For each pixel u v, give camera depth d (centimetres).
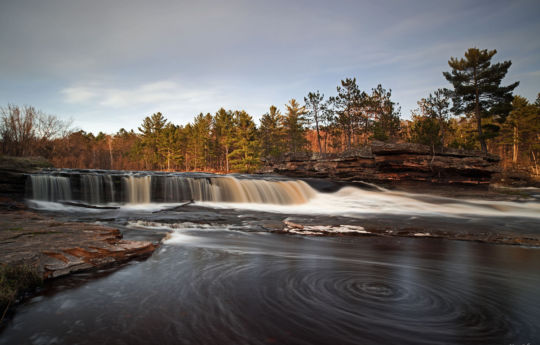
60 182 1212
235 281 399
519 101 4834
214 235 694
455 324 295
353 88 4338
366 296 358
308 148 7175
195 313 304
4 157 1453
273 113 6919
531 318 312
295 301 339
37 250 444
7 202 1052
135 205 1210
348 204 1409
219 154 7038
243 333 267
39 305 315
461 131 4631
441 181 1870
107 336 258
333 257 535
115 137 8538
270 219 938
